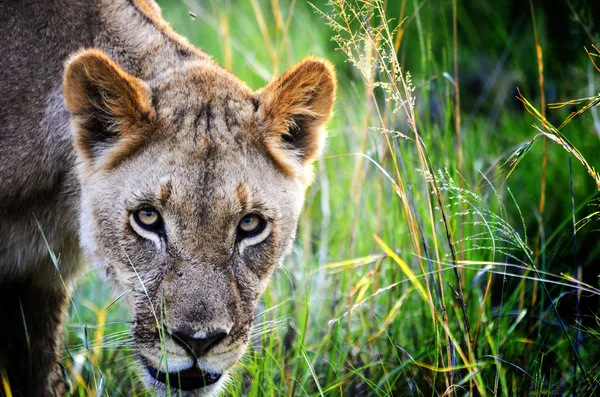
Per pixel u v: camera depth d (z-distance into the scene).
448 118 10.00
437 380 8.54
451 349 7.91
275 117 7.73
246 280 7.41
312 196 11.11
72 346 9.49
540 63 9.71
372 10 8.72
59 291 8.87
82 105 7.52
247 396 8.57
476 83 14.26
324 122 8.19
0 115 7.94
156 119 7.50
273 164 7.73
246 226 7.43
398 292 9.48
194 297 6.97
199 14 15.55
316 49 14.13
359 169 10.99
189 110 7.64
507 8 14.35
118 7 8.53
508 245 10.34
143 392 8.48
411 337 9.34
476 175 10.73
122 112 7.39
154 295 7.17
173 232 7.15
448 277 9.12
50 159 8.08
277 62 11.38
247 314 7.40
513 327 8.67
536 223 11.18
